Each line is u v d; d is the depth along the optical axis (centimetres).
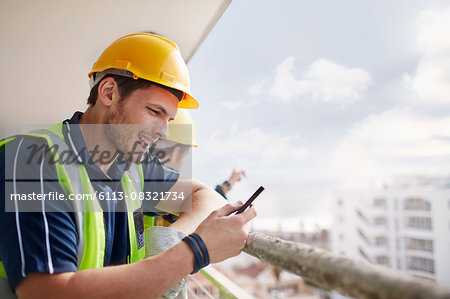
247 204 82
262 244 65
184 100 120
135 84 90
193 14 338
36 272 65
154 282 67
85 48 384
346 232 2864
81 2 320
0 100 460
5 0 312
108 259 91
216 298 127
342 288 43
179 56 100
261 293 2525
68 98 474
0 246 68
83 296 64
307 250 52
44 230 68
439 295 31
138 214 109
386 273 38
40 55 392
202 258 71
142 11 335
